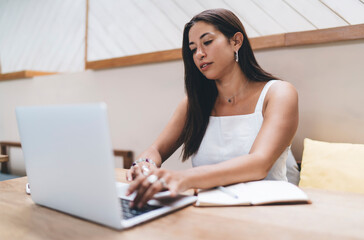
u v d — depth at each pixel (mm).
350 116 1485
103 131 514
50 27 2998
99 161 536
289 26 1754
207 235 525
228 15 1143
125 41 2402
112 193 541
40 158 667
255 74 1220
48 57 3047
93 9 2557
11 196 831
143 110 2188
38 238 540
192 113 1292
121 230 559
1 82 3135
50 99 2752
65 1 2863
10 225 609
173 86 2023
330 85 1524
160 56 2020
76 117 546
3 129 3154
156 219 612
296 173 1399
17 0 3215
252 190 754
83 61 2793
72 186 611
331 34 1476
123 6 2385
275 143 920
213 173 768
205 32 1111
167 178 685
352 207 664
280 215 618
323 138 1555
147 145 2195
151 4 2246
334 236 512
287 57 1625
